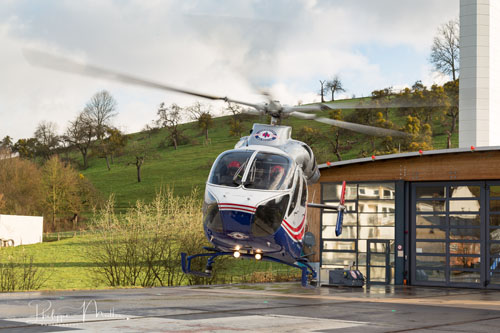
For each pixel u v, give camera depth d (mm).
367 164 24625
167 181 110625
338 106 12648
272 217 11461
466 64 38656
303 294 17094
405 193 24094
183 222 22766
